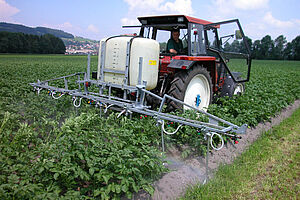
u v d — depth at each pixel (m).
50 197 2.51
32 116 4.87
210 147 4.61
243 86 8.38
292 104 9.19
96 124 4.16
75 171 2.90
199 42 5.77
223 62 6.46
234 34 6.40
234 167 3.96
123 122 4.10
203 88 6.15
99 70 5.39
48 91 5.95
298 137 5.55
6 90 6.76
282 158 4.45
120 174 3.17
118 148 3.48
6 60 36.38
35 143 3.56
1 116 4.19
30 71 15.38
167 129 4.25
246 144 5.17
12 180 2.50
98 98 4.95
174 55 5.95
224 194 3.28
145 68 4.80
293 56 81.12
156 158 3.41
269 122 6.77
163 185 3.44
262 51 84.50
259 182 3.66
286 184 3.64
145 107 4.71
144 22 6.14
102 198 2.79
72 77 11.06
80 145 3.13
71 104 5.54
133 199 3.11
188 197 3.18
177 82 5.32
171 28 5.97
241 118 5.72
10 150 3.02
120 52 4.94
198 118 4.73
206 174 3.70
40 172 2.73
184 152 4.09
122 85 4.87
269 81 13.45
